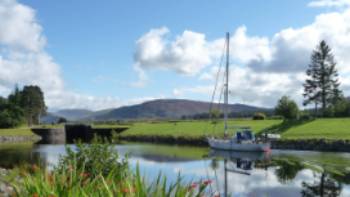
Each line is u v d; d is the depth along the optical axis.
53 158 39.59
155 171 26.94
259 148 46.44
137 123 104.06
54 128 89.50
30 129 87.12
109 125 97.94
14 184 6.64
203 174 27.66
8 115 95.94
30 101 131.88
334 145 48.06
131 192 5.44
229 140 49.97
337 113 80.94
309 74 100.69
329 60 98.56
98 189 5.83
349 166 32.47
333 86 98.69
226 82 55.88
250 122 75.75
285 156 41.69
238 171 29.77
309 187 22.69
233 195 20.09
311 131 57.81
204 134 65.88
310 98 100.31
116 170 7.90
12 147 57.84
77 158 10.66
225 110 55.56
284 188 22.45
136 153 45.47
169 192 5.85
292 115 78.19
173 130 76.38
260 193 20.89
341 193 20.98
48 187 5.59
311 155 42.25
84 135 93.56
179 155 43.16
